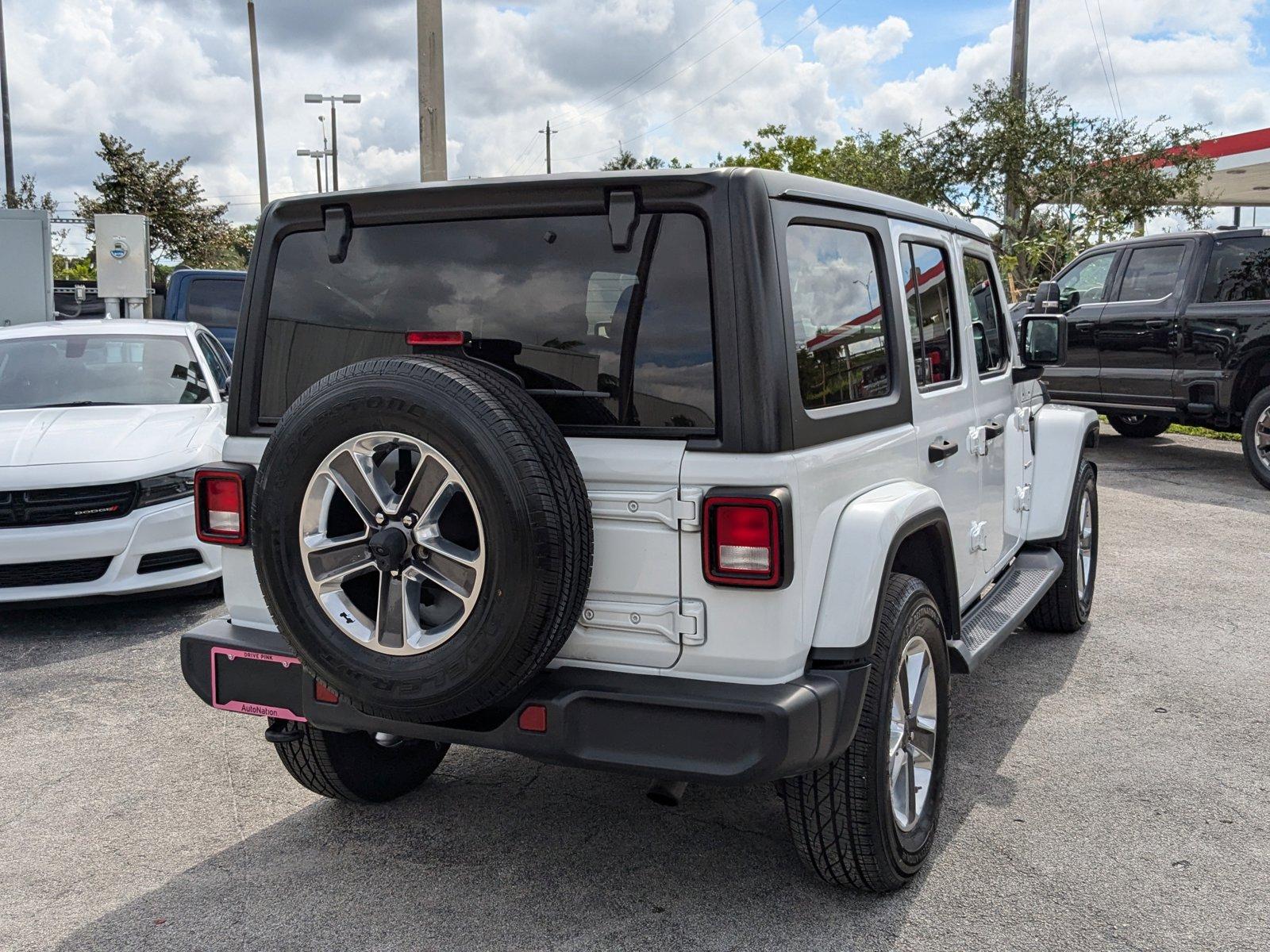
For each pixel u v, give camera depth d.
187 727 4.70
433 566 2.69
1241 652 5.59
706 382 2.75
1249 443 9.73
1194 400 10.17
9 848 3.64
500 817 3.81
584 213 2.88
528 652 2.61
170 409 6.91
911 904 3.22
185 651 3.29
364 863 3.50
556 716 2.78
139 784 4.13
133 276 14.87
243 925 3.15
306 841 3.66
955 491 4.05
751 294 2.71
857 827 3.02
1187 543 8.00
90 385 7.16
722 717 2.67
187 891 3.35
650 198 2.80
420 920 3.16
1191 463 11.39
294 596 2.82
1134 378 10.63
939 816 3.52
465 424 2.56
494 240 3.00
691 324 2.76
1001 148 19.38
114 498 5.98
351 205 3.15
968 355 4.33
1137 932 3.06
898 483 3.35
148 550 6.04
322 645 2.80
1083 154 19.45
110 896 3.32
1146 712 4.78
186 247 33.53
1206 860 3.47
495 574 2.58
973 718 4.71
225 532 3.26
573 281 2.90
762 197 2.75
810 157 34.91
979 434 4.33
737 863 3.47
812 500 2.81
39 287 14.61
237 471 3.24
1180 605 6.45
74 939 3.09
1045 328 5.06
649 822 3.76
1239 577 7.07
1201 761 4.25
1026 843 3.59
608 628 2.85
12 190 33.56
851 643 2.85
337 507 2.88
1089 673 5.29
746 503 2.65
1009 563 5.25
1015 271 19.83
